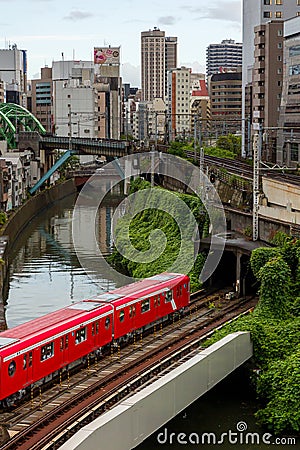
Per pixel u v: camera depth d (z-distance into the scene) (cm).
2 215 7625
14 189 9475
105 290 5216
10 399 2609
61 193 12400
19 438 2245
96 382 2816
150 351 3266
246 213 4916
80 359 3119
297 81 7981
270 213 4622
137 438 2144
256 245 4359
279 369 2812
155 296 3678
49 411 2505
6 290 5316
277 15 10794
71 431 2308
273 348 2975
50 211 10550
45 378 2853
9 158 10175
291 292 3466
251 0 11531
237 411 2786
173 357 3095
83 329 3055
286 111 8300
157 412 2256
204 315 3969
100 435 1948
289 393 2686
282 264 3416
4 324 4072
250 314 3412
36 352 2728
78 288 5341
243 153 10144
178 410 2395
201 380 2544
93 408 2492
